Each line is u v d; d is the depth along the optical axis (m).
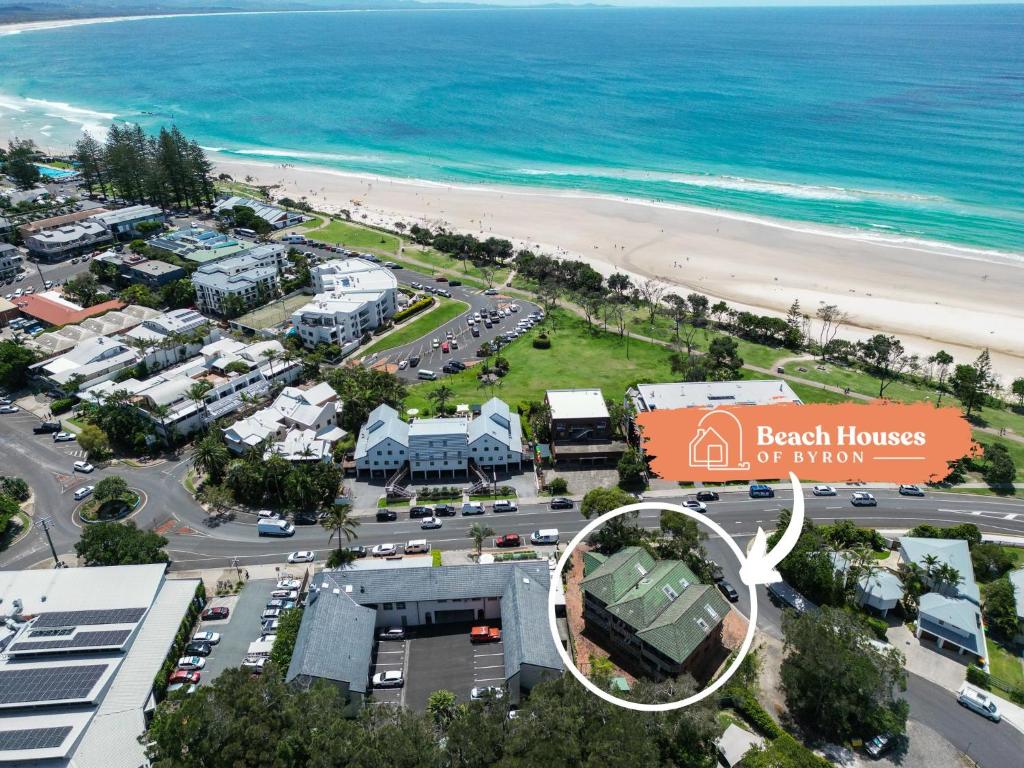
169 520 132.75
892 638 105.81
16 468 148.12
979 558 115.94
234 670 83.19
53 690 90.06
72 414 168.12
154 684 93.69
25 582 107.56
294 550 124.94
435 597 106.44
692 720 80.00
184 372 174.75
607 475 146.38
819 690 90.31
